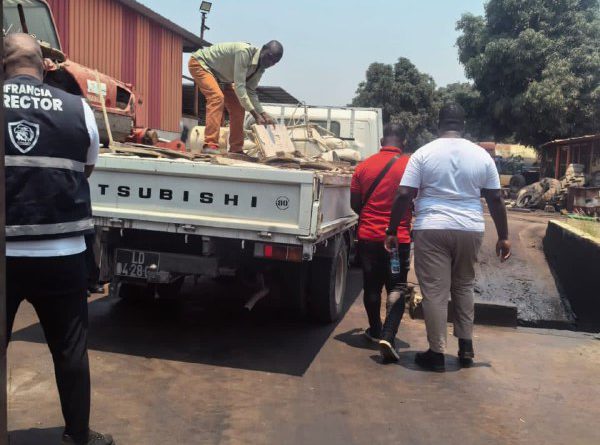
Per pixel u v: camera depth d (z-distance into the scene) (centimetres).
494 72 2511
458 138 454
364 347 508
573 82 2328
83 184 287
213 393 392
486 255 1072
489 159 448
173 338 507
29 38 285
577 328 741
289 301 532
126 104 725
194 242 468
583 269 773
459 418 366
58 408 353
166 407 366
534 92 2355
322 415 364
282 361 463
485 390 414
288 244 430
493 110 2562
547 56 2386
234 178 428
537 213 1994
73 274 281
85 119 283
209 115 657
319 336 536
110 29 1473
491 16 2566
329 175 471
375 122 983
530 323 741
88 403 293
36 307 283
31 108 266
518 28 2500
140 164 441
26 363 422
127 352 465
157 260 465
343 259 605
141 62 1622
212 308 614
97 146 295
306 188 418
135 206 448
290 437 333
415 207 467
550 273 980
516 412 377
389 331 471
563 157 2477
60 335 286
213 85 654
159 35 1705
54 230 271
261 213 429
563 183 2053
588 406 389
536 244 1208
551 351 509
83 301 290
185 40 1878
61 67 595
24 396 367
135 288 579
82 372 289
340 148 908
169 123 1797
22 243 265
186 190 440
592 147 2169
